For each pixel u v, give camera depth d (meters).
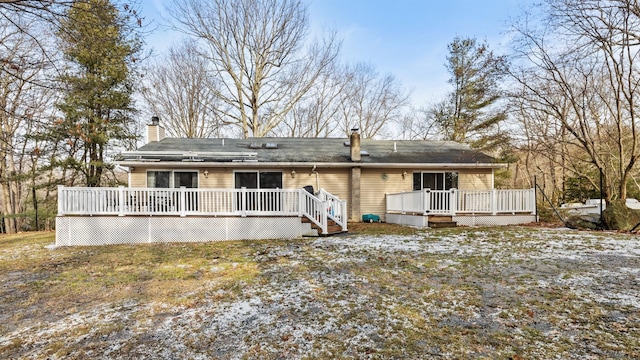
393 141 18.23
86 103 17.83
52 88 7.23
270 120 26.69
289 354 3.52
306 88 27.36
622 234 9.62
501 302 4.80
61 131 7.31
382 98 32.38
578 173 13.31
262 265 7.22
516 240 9.11
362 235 10.66
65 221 10.09
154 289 5.81
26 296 5.59
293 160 14.23
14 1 5.67
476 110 24.58
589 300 4.73
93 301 5.30
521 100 13.41
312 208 10.91
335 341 3.77
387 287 5.57
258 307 4.86
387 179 15.01
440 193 12.34
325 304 4.88
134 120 20.55
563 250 7.74
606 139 13.33
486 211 12.72
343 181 14.84
